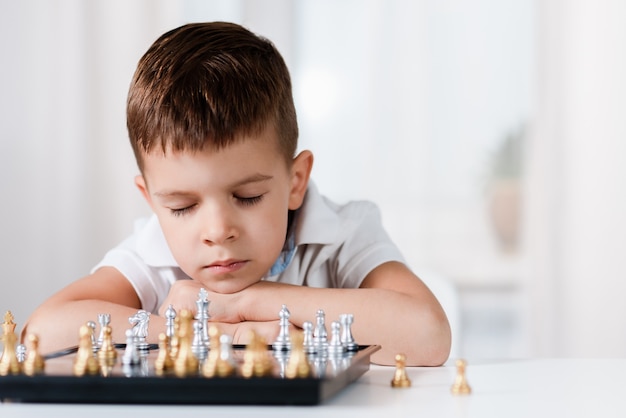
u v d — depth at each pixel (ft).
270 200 4.22
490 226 11.44
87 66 11.26
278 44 11.42
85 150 11.26
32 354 2.88
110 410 2.59
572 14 11.43
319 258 5.13
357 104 11.46
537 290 11.44
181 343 2.81
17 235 11.21
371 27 11.43
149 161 4.16
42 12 11.19
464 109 11.43
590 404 2.75
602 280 11.43
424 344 4.11
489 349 11.46
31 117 11.21
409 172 11.44
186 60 4.26
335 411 2.58
